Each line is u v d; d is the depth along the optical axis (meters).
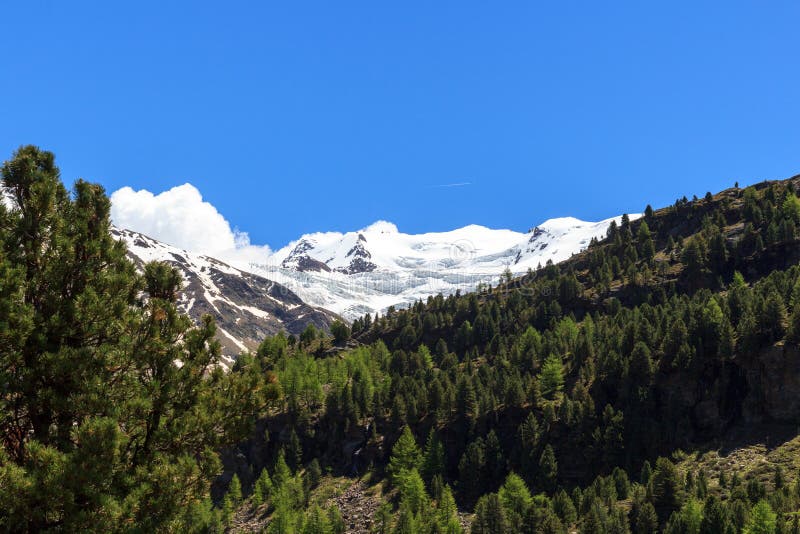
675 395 186.75
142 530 26.41
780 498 118.94
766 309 187.50
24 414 27.67
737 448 167.12
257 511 190.50
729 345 186.12
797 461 149.75
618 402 191.75
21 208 29.88
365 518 174.38
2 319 26.25
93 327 28.52
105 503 24.89
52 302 28.28
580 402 191.62
